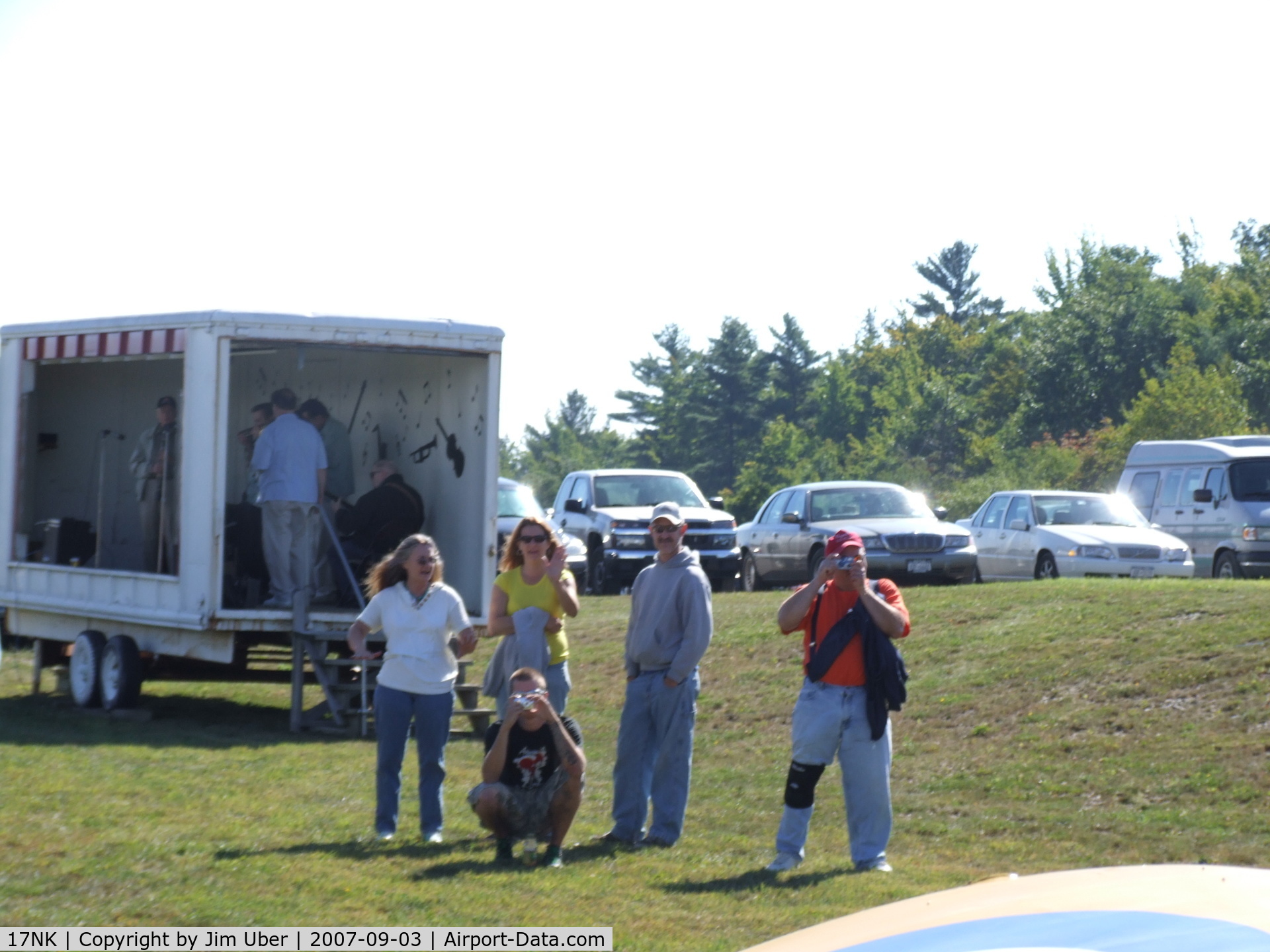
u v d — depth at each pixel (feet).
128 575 77.87
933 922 15.85
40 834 46.11
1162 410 299.79
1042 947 14.32
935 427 518.78
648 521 140.56
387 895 39.99
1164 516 135.23
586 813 57.06
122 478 96.32
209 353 72.18
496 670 50.70
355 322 74.23
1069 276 444.96
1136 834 52.29
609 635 102.58
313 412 80.84
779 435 510.58
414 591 48.55
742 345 626.23
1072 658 75.51
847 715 44.57
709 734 75.56
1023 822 55.21
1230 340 405.39
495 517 78.18
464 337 77.15
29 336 86.17
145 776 58.23
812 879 43.60
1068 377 410.11
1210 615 78.18
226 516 82.43
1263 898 15.06
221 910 37.55
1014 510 130.93
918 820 56.90
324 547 82.23
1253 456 127.65
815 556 128.67
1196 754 59.31
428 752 48.42
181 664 94.22
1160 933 14.10
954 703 72.84
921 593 102.58
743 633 94.63
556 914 38.73
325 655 74.59
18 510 87.97
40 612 87.92
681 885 42.65
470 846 47.32
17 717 77.25
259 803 53.83
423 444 84.33
